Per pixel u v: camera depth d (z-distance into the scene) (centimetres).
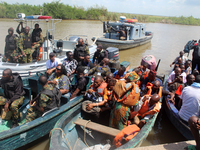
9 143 318
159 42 1605
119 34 1255
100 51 636
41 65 595
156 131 450
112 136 349
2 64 576
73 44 792
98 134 373
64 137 331
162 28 3042
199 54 660
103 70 486
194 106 356
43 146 384
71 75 538
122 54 1168
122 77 470
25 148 357
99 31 1867
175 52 1227
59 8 3145
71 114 366
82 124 358
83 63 555
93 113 384
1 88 407
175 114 409
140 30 1362
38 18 627
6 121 408
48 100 366
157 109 352
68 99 414
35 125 338
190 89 364
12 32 614
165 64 952
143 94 402
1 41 1212
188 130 371
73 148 351
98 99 397
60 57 652
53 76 465
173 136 435
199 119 245
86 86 441
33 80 467
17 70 570
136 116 372
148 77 444
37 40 647
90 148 308
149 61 639
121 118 339
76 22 2862
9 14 2880
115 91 344
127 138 307
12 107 378
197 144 251
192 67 705
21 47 606
